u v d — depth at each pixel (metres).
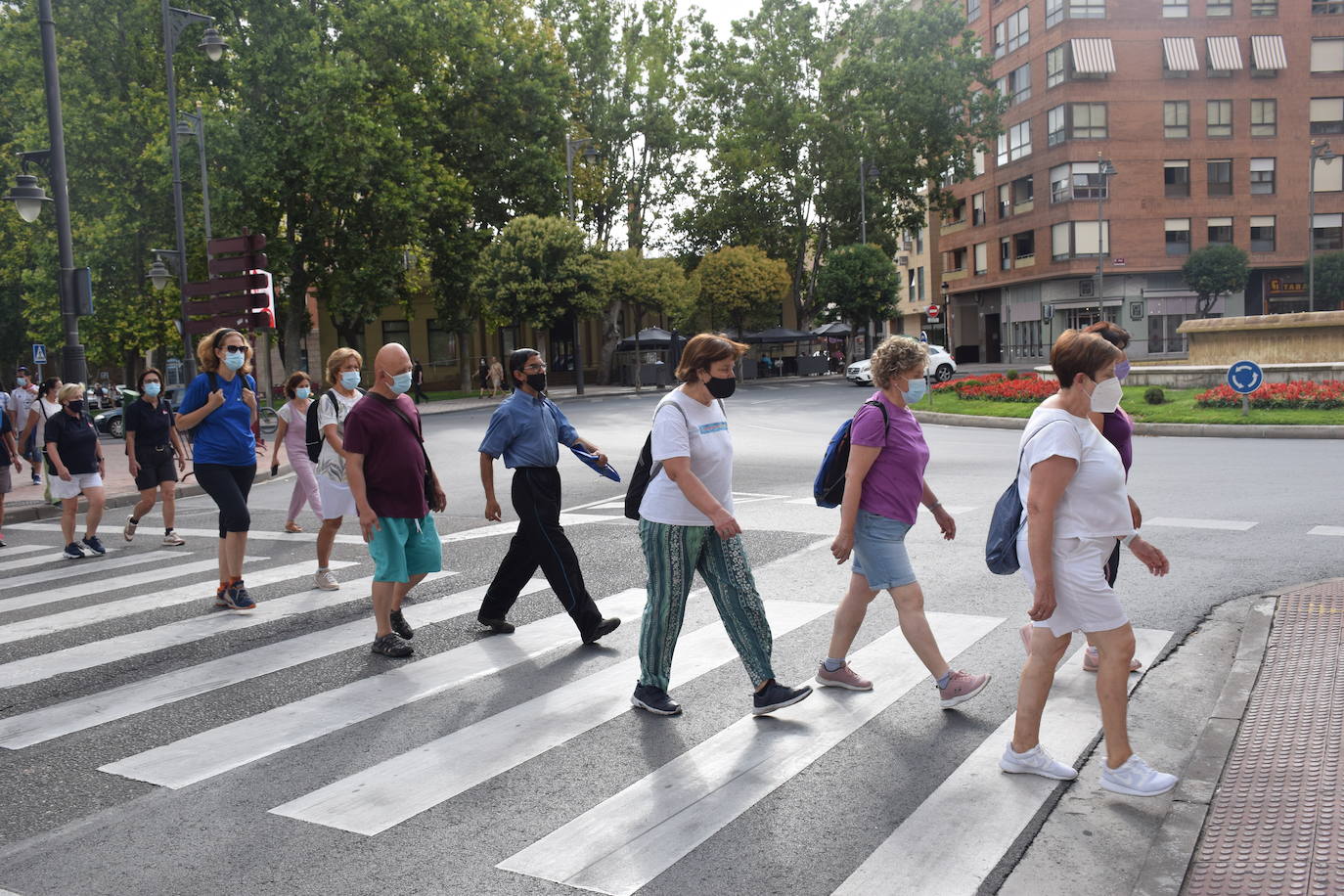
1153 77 47.50
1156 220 47.91
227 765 4.47
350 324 40.31
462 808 3.95
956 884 3.25
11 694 5.63
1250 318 24.20
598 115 46.56
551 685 5.44
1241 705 4.60
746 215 50.69
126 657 6.27
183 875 3.49
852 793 3.96
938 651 4.84
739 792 4.00
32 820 3.99
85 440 10.27
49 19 15.06
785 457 16.88
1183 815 3.61
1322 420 17.22
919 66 47.88
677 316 45.50
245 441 7.59
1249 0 47.78
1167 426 18.45
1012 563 4.11
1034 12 49.59
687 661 5.77
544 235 40.34
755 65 48.81
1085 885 3.22
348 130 34.16
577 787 4.10
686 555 4.86
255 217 34.31
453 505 12.84
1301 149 48.25
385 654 6.06
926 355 4.78
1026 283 52.69
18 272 37.84
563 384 53.66
